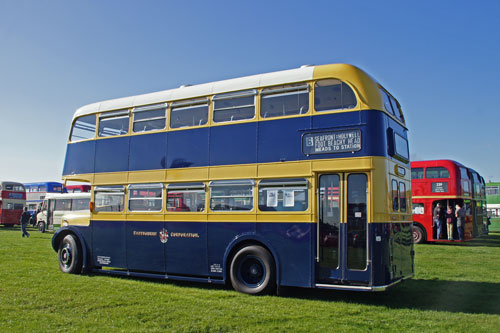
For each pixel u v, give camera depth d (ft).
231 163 32.50
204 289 33.09
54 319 23.59
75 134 42.78
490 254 55.83
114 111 40.14
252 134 31.91
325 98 29.71
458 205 72.95
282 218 29.99
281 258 29.76
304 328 22.09
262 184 30.99
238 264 31.48
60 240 42.45
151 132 37.19
